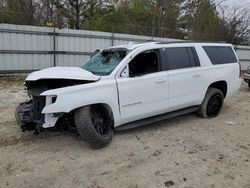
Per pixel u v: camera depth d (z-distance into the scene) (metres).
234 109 7.70
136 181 3.67
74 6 22.67
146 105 5.13
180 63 5.73
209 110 6.54
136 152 4.55
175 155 4.47
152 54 5.32
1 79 11.70
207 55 6.34
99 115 4.65
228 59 6.87
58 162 4.17
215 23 28.42
